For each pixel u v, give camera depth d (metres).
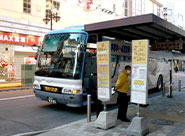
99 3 28.98
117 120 6.69
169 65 16.03
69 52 7.96
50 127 6.29
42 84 8.43
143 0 45.44
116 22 6.45
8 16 19.14
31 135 5.48
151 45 10.35
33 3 21.33
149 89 13.12
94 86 9.02
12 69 19.72
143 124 5.34
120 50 9.46
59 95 7.77
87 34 8.07
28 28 20.64
